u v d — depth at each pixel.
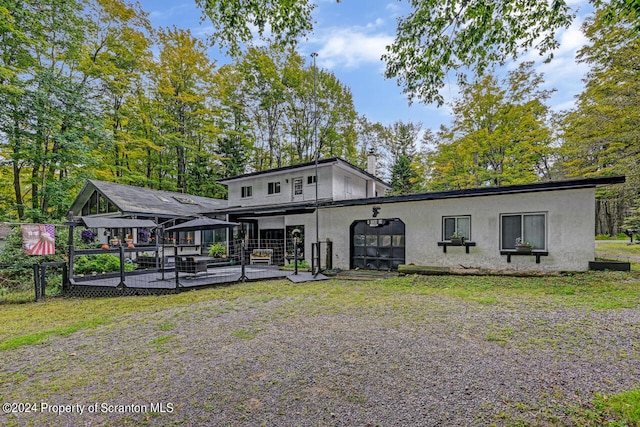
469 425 2.18
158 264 11.00
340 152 25.98
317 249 10.55
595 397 2.42
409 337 3.90
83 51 14.63
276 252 14.08
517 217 8.38
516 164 17.97
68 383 3.12
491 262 8.64
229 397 2.70
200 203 17.97
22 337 4.58
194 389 2.86
